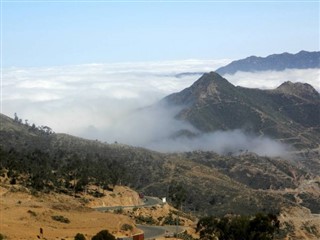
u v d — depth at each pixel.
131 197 196.88
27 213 128.88
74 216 135.25
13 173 178.50
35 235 108.50
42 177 182.12
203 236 141.50
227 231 136.62
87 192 187.25
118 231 124.88
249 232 134.25
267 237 133.50
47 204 145.38
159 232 140.88
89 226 125.69
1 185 163.12
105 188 197.25
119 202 189.00
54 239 106.31
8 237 103.12
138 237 118.50
